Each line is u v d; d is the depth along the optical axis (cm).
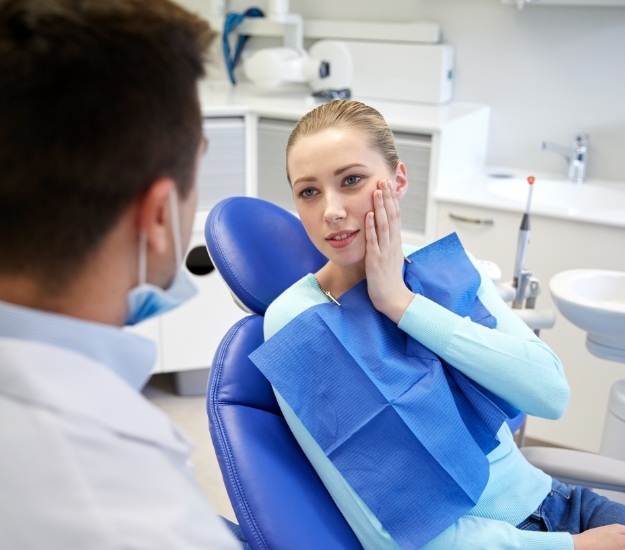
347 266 114
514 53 253
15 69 50
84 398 52
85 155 51
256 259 130
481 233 221
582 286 169
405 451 103
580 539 108
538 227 212
